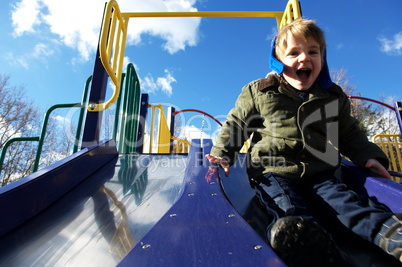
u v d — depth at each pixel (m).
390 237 0.73
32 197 0.92
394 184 1.00
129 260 0.42
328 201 0.99
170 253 0.44
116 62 2.38
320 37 1.36
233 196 1.18
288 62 1.35
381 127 17.97
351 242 0.85
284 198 0.97
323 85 1.36
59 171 1.11
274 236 0.63
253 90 1.42
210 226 0.54
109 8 1.98
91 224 0.86
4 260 0.67
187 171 1.02
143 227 0.84
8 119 18.11
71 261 0.66
